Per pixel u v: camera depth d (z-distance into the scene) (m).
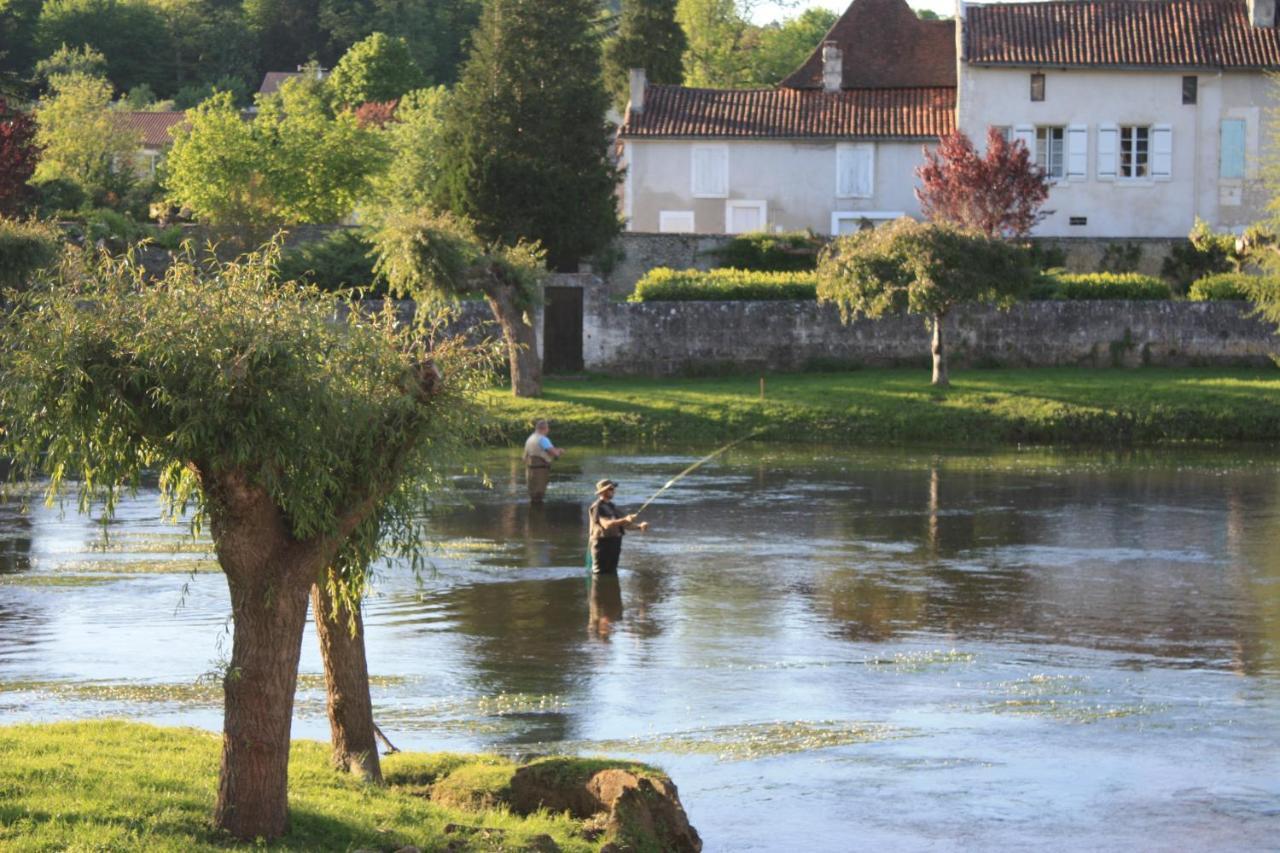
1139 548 42.50
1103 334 79.25
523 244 72.50
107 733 21.17
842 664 29.53
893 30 108.56
